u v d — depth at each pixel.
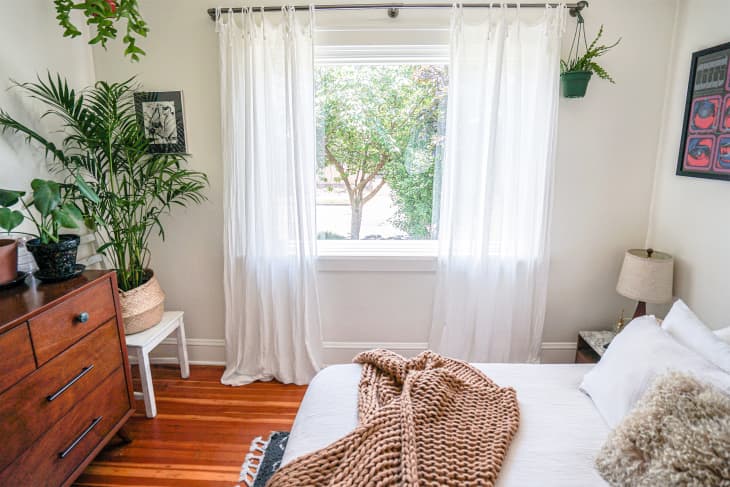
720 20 1.86
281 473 1.10
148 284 2.26
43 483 1.42
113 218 2.15
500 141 2.23
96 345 1.68
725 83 1.80
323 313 2.61
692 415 1.06
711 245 1.92
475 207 2.31
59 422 1.49
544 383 1.58
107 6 1.75
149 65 2.32
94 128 2.04
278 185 2.33
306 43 2.19
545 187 2.28
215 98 2.33
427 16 2.20
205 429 2.09
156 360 2.75
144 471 1.81
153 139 2.38
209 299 2.63
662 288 2.05
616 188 2.38
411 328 2.62
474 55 2.18
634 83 2.24
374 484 1.02
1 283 1.54
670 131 2.22
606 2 2.15
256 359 2.56
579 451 1.23
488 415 1.33
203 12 2.24
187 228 2.52
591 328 2.58
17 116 1.90
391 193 2.60
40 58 2.01
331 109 2.48
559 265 2.50
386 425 1.20
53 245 1.60
